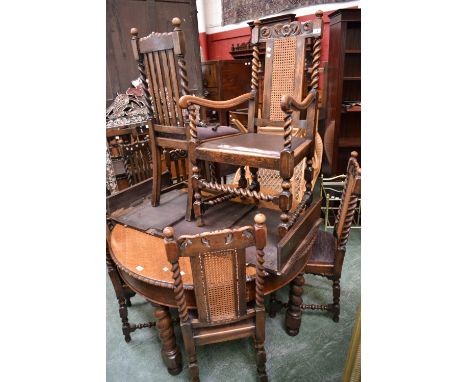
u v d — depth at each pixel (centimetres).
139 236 141
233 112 347
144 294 119
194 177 142
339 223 145
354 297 175
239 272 99
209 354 144
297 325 147
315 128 152
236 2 398
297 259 118
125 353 147
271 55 167
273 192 207
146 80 154
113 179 225
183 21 321
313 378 131
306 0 323
